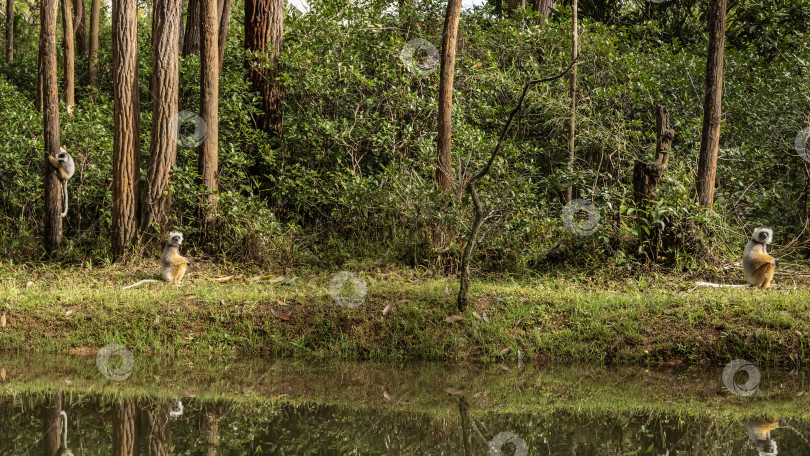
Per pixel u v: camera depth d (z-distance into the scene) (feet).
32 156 36.52
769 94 38.70
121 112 31.89
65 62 40.73
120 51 31.68
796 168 38.09
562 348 22.89
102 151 36.29
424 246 31.91
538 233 32.60
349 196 33.99
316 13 42.55
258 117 38.99
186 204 35.17
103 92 49.14
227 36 46.68
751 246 27.25
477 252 31.89
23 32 80.33
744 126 38.91
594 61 41.63
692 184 32.48
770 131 37.17
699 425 16.16
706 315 23.43
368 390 19.66
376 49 40.73
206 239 33.37
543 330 23.70
